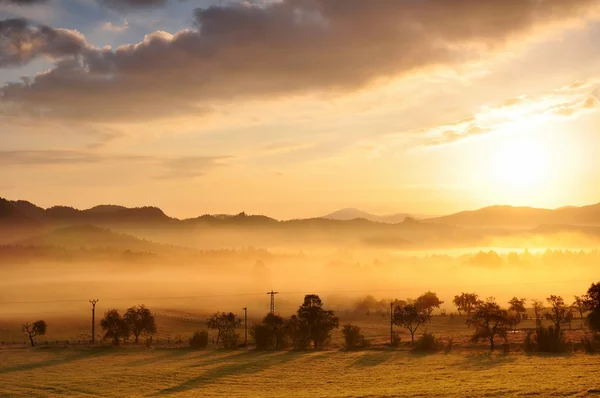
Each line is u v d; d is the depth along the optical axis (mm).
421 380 73188
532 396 56812
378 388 68688
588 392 57438
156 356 114688
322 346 129500
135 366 100312
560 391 58344
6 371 97625
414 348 110250
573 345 101125
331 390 69750
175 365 99875
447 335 143250
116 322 148250
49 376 91062
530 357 89875
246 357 108938
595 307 107062
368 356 102875
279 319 129750
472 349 105688
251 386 76750
